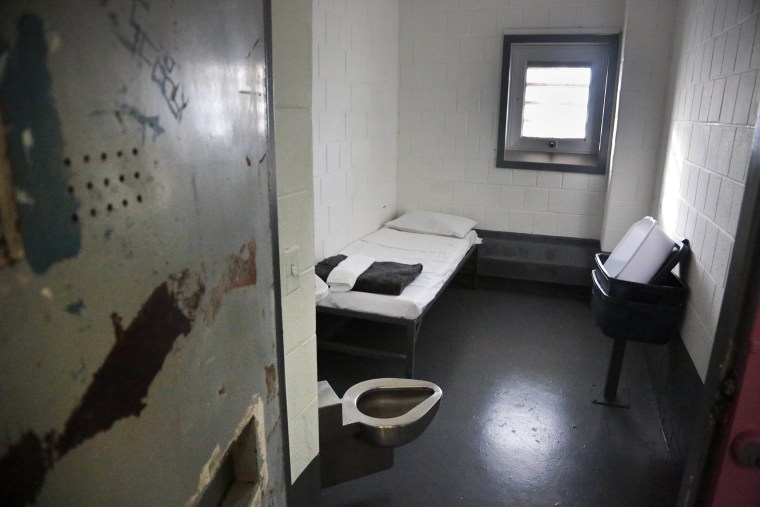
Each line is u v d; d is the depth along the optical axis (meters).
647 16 3.75
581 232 4.64
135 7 0.60
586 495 2.25
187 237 0.73
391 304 3.01
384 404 2.23
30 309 0.48
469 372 3.30
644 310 2.60
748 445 0.91
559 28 4.32
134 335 0.63
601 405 2.93
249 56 0.91
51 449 0.51
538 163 4.59
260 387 1.02
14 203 0.46
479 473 2.39
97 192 0.56
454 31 4.57
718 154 2.30
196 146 0.74
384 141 4.67
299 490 1.78
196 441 0.78
